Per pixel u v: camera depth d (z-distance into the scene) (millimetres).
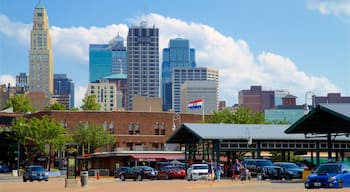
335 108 47906
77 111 124500
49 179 80875
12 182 69875
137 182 62031
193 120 129750
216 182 56469
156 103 174875
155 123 128250
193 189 45219
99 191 45312
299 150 74500
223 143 72500
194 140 78812
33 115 129000
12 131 116562
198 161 83562
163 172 71438
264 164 62750
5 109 170625
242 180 58812
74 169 54688
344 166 41500
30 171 72750
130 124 126938
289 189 41594
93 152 116625
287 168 60250
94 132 115125
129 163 100188
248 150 72250
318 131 54625
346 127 51875
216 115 110125
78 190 47906
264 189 42688
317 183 40812
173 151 103625
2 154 128875
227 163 80312
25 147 116562
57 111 123438
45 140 108062
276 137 69875
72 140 113500
